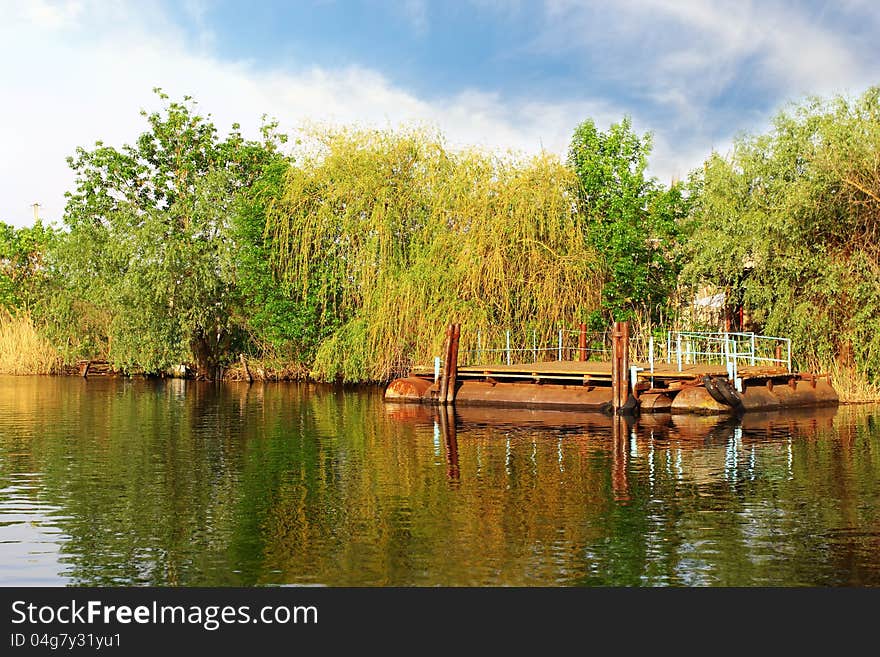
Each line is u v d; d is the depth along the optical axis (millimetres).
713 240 28375
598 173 32281
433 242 30969
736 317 31078
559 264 30109
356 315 33562
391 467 14492
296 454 16062
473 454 15836
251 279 36469
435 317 30125
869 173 25078
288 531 10195
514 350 29719
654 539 9719
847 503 11453
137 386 36094
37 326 45500
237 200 39750
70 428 20484
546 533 9992
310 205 34719
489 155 31547
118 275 39281
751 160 28859
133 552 9438
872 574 8570
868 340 26000
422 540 9742
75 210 46312
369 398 29453
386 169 33312
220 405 26906
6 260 48906
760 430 19125
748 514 10852
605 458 15195
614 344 22719
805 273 26266
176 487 12852
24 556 9320
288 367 39125
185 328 37844
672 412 23141
